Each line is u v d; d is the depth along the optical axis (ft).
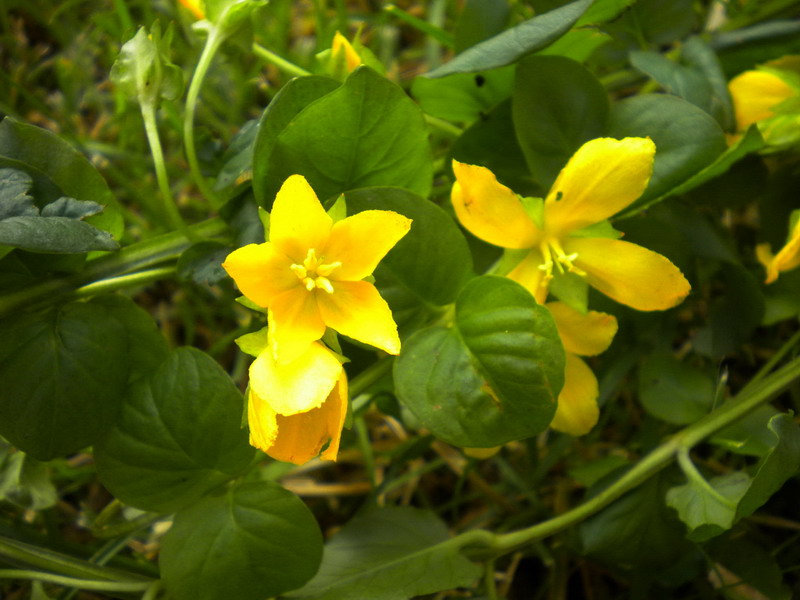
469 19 0.36
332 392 0.23
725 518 0.27
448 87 0.33
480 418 0.26
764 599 0.34
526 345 0.25
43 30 0.50
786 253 0.30
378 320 0.24
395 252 0.28
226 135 0.46
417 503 0.42
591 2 0.28
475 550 0.31
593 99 0.31
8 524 0.32
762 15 0.41
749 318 0.36
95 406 0.27
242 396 0.27
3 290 0.27
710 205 0.36
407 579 0.29
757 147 0.31
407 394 0.27
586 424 0.30
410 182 0.29
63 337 0.27
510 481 0.39
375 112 0.27
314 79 0.27
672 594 0.35
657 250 0.34
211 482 0.28
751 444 0.32
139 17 0.49
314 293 0.24
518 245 0.28
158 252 0.30
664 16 0.38
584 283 0.29
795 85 0.34
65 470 0.37
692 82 0.34
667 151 0.31
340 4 0.43
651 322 0.35
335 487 0.40
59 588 0.34
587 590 0.37
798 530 0.37
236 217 0.29
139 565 0.32
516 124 0.31
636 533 0.31
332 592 0.29
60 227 0.25
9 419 0.27
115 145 0.47
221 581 0.27
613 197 0.27
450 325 0.28
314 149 0.27
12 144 0.27
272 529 0.27
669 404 0.33
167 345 0.30
